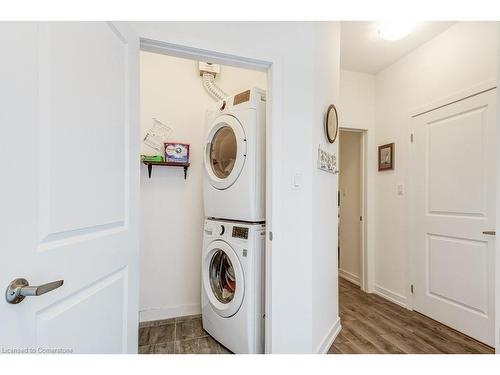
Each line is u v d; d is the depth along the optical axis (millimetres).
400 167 2754
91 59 882
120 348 1072
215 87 2428
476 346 1918
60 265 749
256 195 1683
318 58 1738
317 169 1730
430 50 2422
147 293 2299
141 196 2283
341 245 3811
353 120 3035
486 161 1967
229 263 1930
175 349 1845
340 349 1868
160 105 2338
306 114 1618
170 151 2301
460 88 2152
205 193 2049
